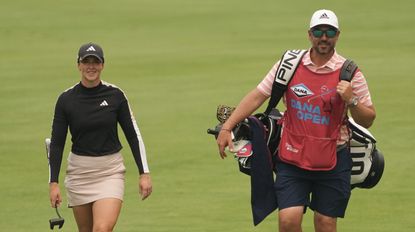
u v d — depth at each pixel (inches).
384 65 3002.0
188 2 5167.3
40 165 1883.6
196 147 2012.8
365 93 1061.1
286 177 1092.5
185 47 3607.3
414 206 1553.9
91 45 1117.1
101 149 1130.0
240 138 1123.3
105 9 4889.3
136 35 4010.8
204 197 1635.1
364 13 4488.2
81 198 1133.1
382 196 1617.9
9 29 4232.3
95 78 1115.3
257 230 1440.7
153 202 1610.5
